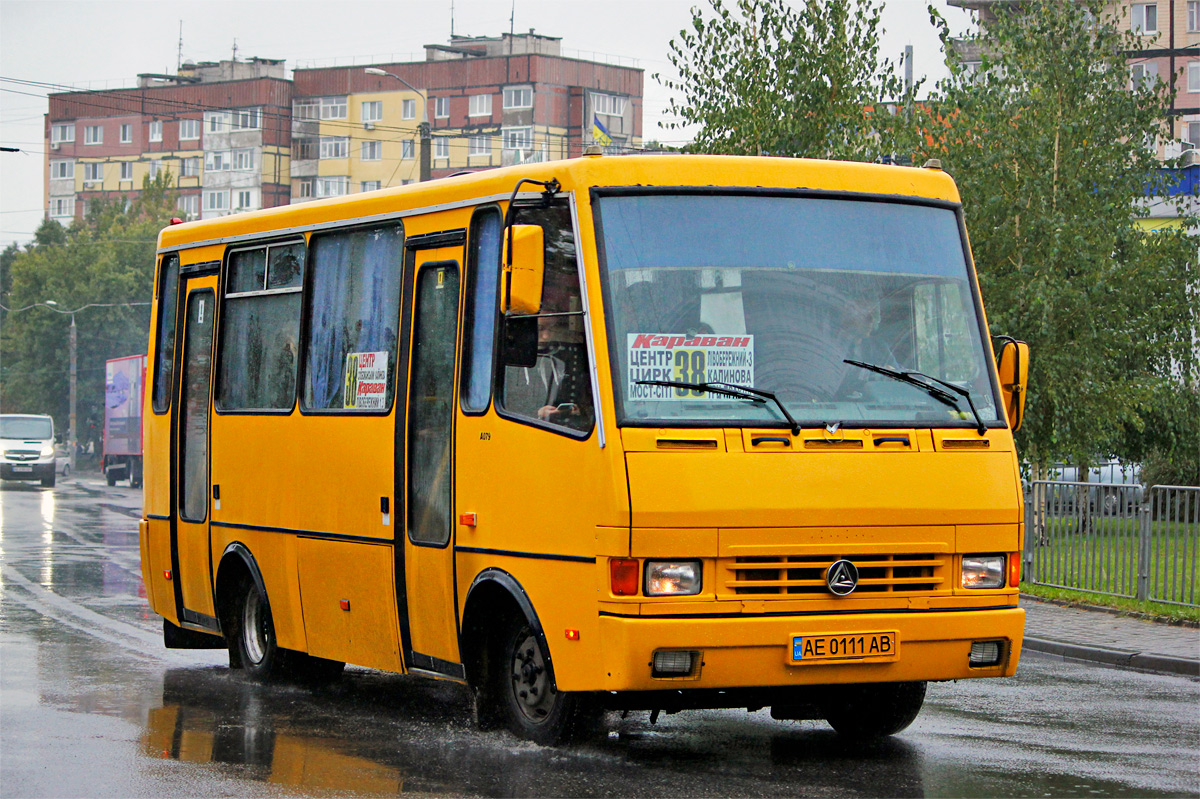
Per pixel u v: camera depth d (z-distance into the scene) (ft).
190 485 42.11
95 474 244.42
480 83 338.13
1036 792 25.82
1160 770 27.81
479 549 29.48
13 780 26.78
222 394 40.42
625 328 26.89
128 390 178.81
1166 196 77.20
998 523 28.04
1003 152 71.46
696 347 27.17
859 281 28.76
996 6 76.69
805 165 29.30
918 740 30.83
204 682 38.70
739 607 26.03
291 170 353.92
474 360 30.22
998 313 72.13
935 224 29.99
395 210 33.42
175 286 43.62
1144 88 74.79
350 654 34.32
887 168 30.04
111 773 27.40
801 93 75.41
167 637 44.01
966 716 34.04
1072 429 73.46
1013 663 28.12
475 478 29.71
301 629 36.32
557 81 337.31
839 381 27.84
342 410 34.68
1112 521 54.24
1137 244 73.56
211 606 40.70
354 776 26.99
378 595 33.04
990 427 28.58
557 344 27.86
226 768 27.81
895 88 76.54
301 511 36.14
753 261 28.14
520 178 29.40
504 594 29.50
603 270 27.14
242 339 39.70
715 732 31.55
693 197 28.25
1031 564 59.21
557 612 27.17
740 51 77.05
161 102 338.95
